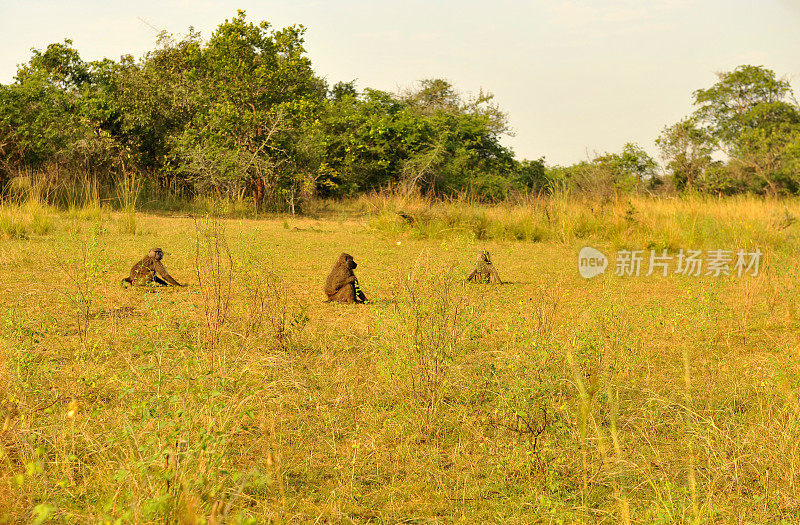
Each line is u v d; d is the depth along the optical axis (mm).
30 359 6238
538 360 6188
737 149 46156
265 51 31594
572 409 5762
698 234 19375
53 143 28406
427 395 6043
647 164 43000
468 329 7488
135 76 32406
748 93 50438
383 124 40844
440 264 8039
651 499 4465
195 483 3854
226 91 31219
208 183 30219
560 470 4793
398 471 4867
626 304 9914
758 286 11625
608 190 25406
